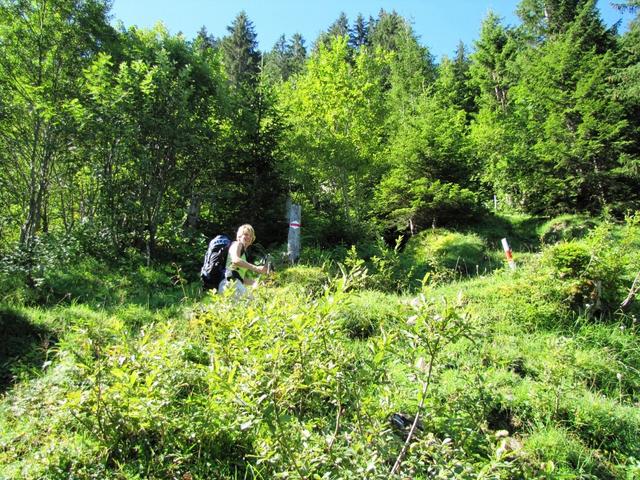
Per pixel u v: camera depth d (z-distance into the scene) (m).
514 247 13.91
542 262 7.62
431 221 15.19
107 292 8.10
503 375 5.06
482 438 3.44
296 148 13.30
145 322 6.55
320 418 3.23
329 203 14.60
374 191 16.25
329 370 2.67
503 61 24.84
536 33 22.91
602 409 4.53
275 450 2.62
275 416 2.54
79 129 9.55
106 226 10.30
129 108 10.05
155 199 10.73
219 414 3.23
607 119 15.32
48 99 9.78
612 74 16.47
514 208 19.09
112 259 9.84
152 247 10.58
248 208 12.29
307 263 10.34
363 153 14.02
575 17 19.53
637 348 6.07
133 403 3.12
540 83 17.22
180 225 11.38
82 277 8.64
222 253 6.02
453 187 14.30
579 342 6.23
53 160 10.24
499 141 17.98
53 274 8.41
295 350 2.82
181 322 5.91
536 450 4.00
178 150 10.84
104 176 10.27
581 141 15.02
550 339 6.13
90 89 9.91
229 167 12.50
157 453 3.23
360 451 2.56
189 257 10.63
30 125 10.02
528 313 6.72
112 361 3.34
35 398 3.96
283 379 2.76
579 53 17.28
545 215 16.27
